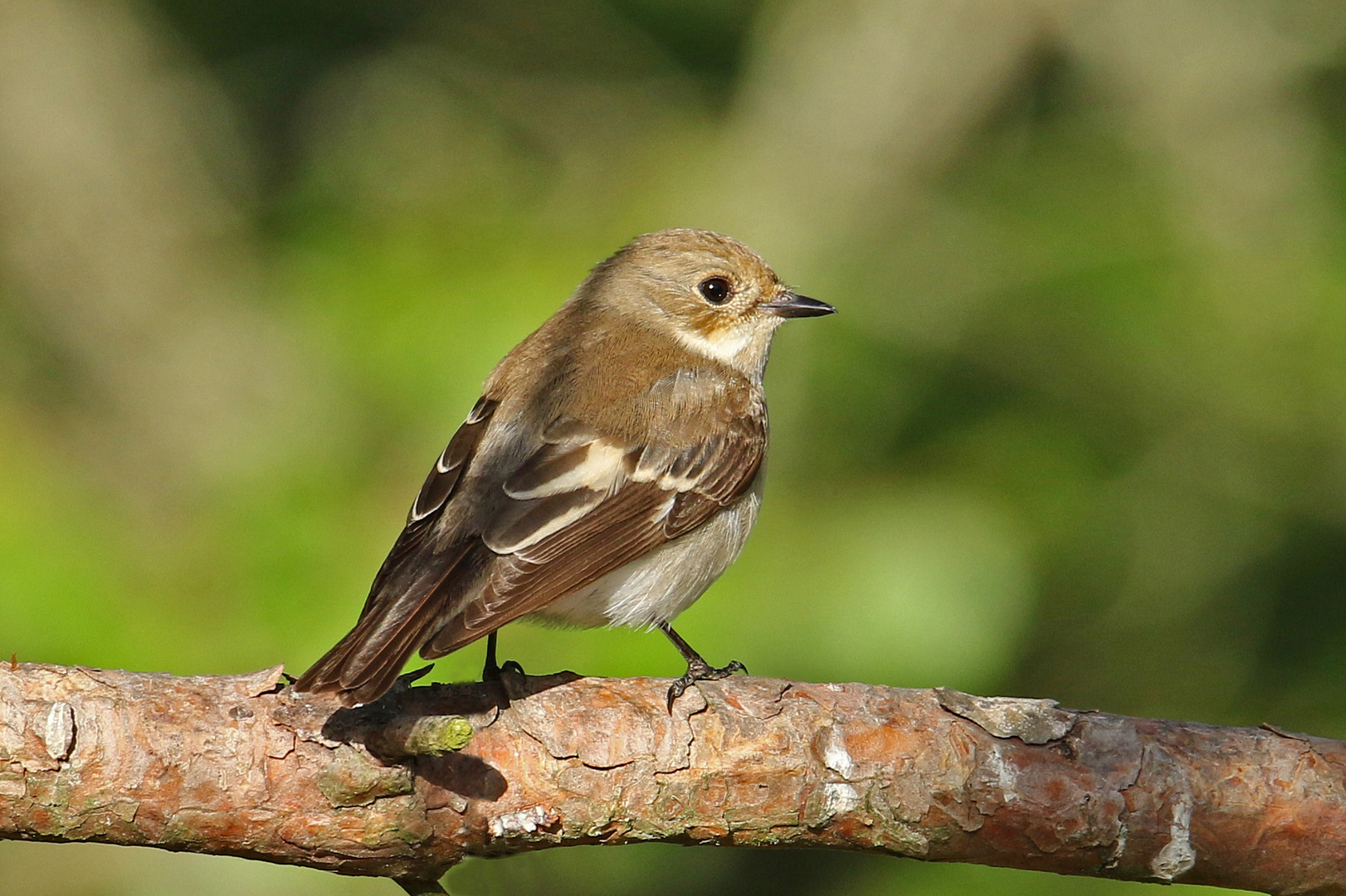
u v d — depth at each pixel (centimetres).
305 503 1091
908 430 1346
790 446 1297
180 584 1080
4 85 1614
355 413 1131
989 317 1444
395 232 1254
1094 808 693
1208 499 1440
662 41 1791
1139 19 1680
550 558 812
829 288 1452
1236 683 1417
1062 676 1423
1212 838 695
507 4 1817
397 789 655
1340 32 1656
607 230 1344
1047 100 1731
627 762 688
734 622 1096
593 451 852
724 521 895
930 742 702
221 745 647
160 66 1706
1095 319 1441
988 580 1199
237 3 1766
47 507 1100
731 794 695
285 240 1332
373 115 1689
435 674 1035
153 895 1182
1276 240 1527
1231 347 1447
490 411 879
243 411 1271
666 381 898
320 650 1036
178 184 1620
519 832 680
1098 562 1373
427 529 816
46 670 654
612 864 1284
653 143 1655
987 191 1606
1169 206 1554
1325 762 699
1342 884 698
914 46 1689
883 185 1662
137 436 1338
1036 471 1348
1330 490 1449
